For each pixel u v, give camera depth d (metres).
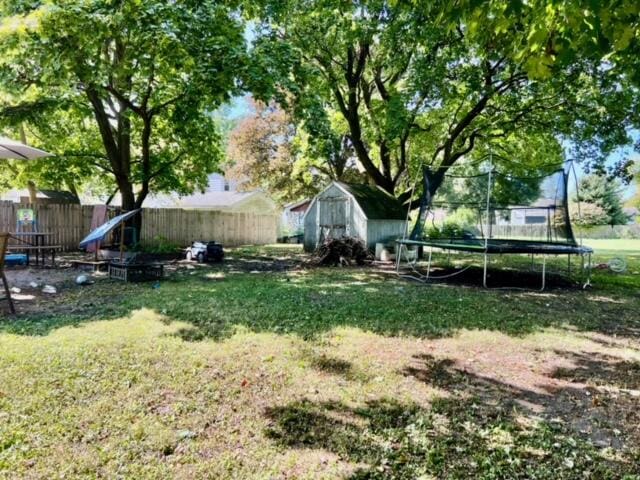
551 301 6.46
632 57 3.32
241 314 4.93
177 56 7.82
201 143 13.04
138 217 11.89
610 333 4.64
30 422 2.35
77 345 3.61
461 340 4.21
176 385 2.91
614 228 28.88
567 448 2.31
